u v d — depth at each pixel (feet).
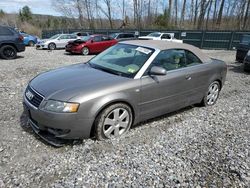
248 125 14.29
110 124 11.35
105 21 157.69
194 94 15.44
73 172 9.06
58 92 10.31
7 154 10.09
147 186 8.45
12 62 35.37
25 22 192.24
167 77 13.14
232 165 9.93
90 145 10.83
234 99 19.71
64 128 10.11
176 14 136.56
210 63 16.42
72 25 169.17
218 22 136.15
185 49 14.88
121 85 11.30
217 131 13.25
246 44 37.45
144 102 12.36
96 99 10.45
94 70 12.85
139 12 145.07
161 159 10.14
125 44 14.82
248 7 127.95
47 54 50.98
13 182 8.41
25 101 11.30
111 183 8.50
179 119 14.79
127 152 10.55
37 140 11.28
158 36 69.92
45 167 9.33
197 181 8.86
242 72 32.65
